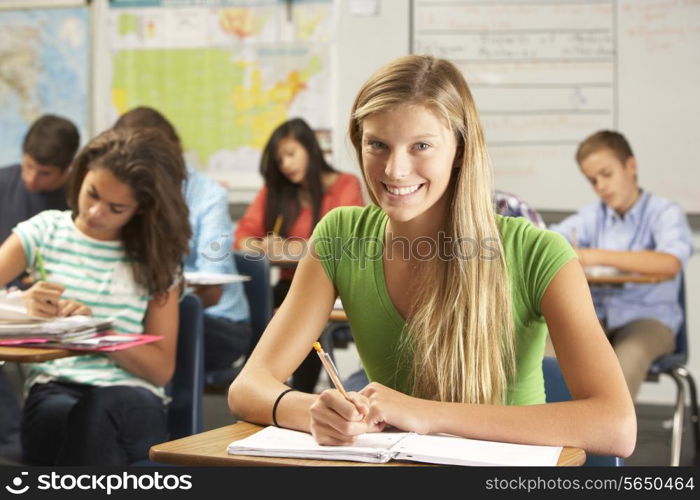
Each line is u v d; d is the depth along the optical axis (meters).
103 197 2.11
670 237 4.00
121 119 3.38
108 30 5.36
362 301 1.49
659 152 4.93
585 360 1.30
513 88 5.01
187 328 2.19
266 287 3.37
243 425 1.28
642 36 4.91
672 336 3.61
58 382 2.15
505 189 5.05
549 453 1.09
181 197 2.19
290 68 5.22
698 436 3.59
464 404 1.20
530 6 4.98
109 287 2.15
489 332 1.39
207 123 5.31
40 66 5.41
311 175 4.30
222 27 5.27
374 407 1.18
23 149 3.58
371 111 1.30
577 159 4.27
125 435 1.96
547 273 1.38
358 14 5.14
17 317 1.95
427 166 1.31
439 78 1.32
